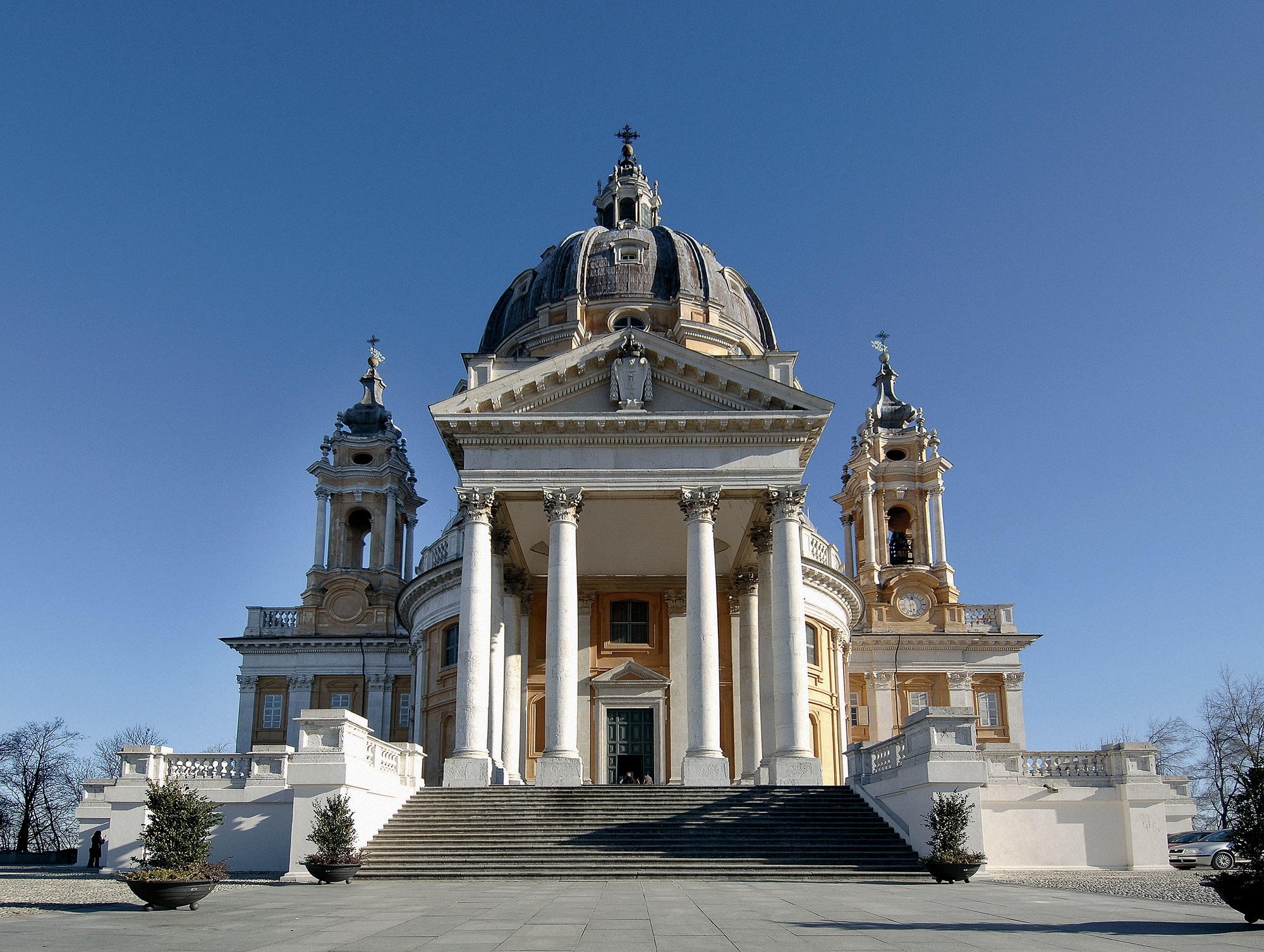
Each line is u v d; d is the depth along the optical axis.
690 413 34.72
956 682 61.78
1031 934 13.60
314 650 61.31
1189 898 19.58
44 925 15.41
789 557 33.88
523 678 42.84
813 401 35.00
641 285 52.12
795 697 32.81
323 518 64.25
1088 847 28.75
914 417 67.62
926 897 19.56
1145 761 29.34
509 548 41.19
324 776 26.05
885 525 65.75
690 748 32.31
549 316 52.19
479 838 27.36
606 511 38.88
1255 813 15.36
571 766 31.70
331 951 12.16
